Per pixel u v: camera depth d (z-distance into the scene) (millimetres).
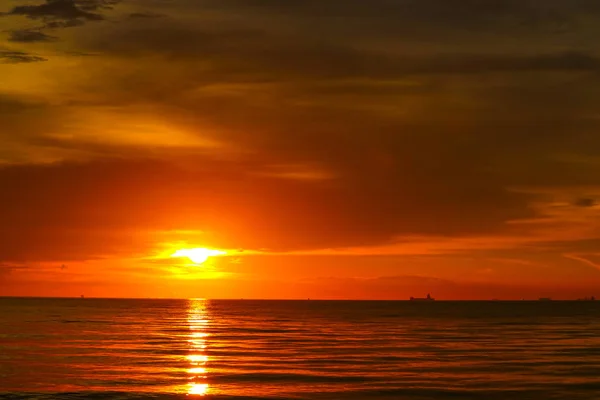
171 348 69562
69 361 56500
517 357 60000
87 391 41031
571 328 110625
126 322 128625
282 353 64375
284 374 48625
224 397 39281
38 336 86938
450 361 56781
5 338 82938
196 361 56875
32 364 54125
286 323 131125
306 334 94625
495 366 53062
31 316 154750
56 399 38500
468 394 40188
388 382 44719
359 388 42344
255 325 122062
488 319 153875
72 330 100875
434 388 42312
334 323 131625
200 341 79875
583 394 40062
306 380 45719
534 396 39531
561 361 56625
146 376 47375
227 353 64125
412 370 50812
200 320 143250
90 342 77125
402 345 74000
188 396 39562
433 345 73875
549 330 104438
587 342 78062
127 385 43312
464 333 96750
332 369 51406
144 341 79438
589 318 160000
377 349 68625
